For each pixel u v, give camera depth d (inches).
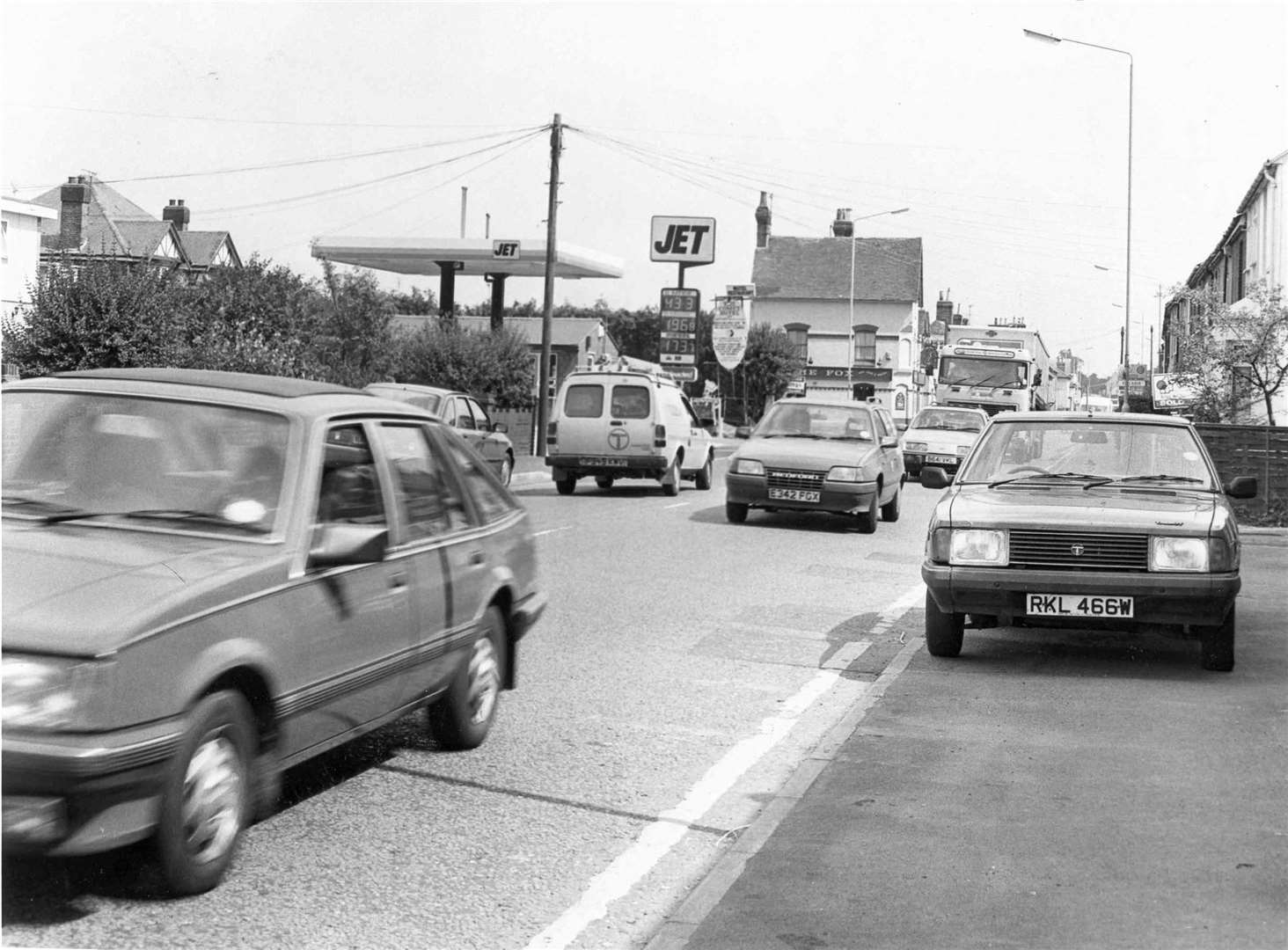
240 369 1142.3
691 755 273.6
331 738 213.6
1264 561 649.0
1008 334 1572.3
